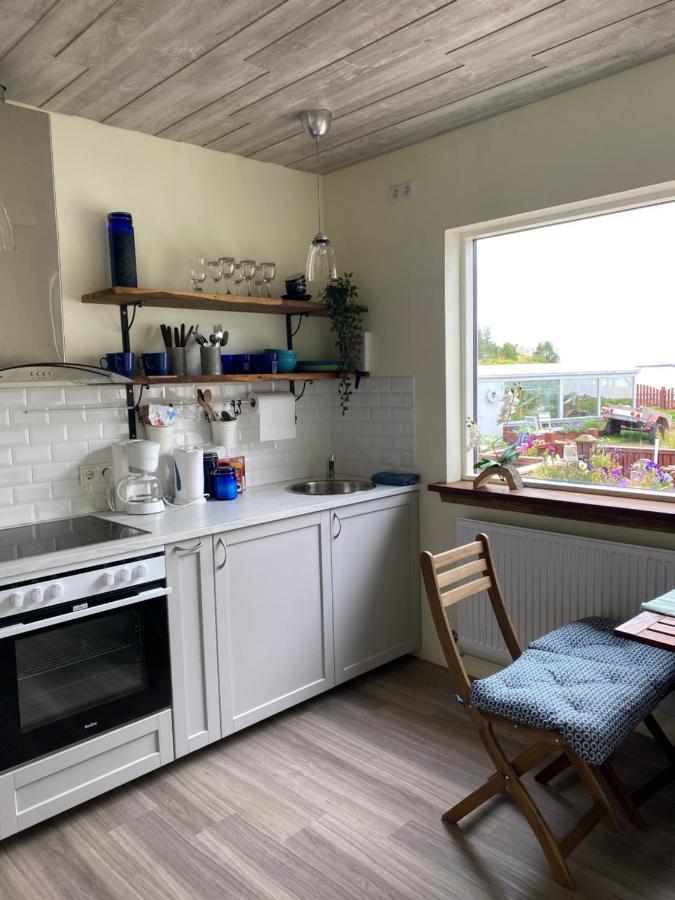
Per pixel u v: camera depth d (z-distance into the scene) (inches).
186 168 123.3
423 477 133.0
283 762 102.3
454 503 127.1
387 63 92.2
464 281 127.2
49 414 107.3
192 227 124.6
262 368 127.4
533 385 121.0
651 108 96.3
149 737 96.8
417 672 132.3
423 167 126.0
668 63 94.1
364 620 125.9
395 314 134.1
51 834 87.8
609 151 101.2
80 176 110.1
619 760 100.7
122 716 93.3
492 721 80.0
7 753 83.2
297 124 114.8
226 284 127.2
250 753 105.0
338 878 78.5
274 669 111.7
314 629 117.3
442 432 128.6
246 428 134.6
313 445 146.6
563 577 109.9
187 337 119.1
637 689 78.5
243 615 106.7
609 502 105.4
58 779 88.1
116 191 114.3
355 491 135.0
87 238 111.3
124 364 108.3
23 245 92.4
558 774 97.5
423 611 136.6
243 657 107.1
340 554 120.5
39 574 83.7
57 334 96.1
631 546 101.3
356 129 118.1
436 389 128.6
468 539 123.1
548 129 107.7
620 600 103.3
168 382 111.3
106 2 74.2
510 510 116.7
